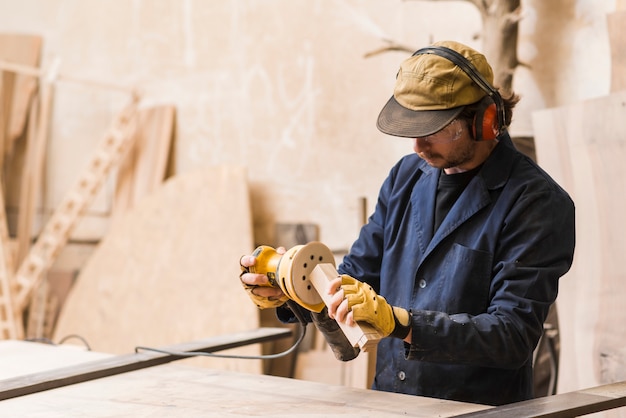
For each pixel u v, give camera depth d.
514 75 2.88
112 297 3.87
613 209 2.58
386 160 3.29
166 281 3.73
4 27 4.52
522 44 2.86
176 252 3.73
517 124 2.87
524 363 1.63
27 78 4.41
